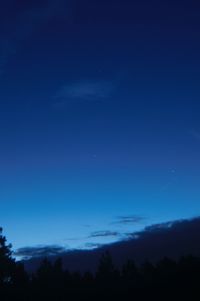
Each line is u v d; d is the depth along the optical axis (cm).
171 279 4656
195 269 4688
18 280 5069
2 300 4603
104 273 6944
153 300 4228
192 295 3884
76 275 6738
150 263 6681
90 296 5366
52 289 5769
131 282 5494
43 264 6631
